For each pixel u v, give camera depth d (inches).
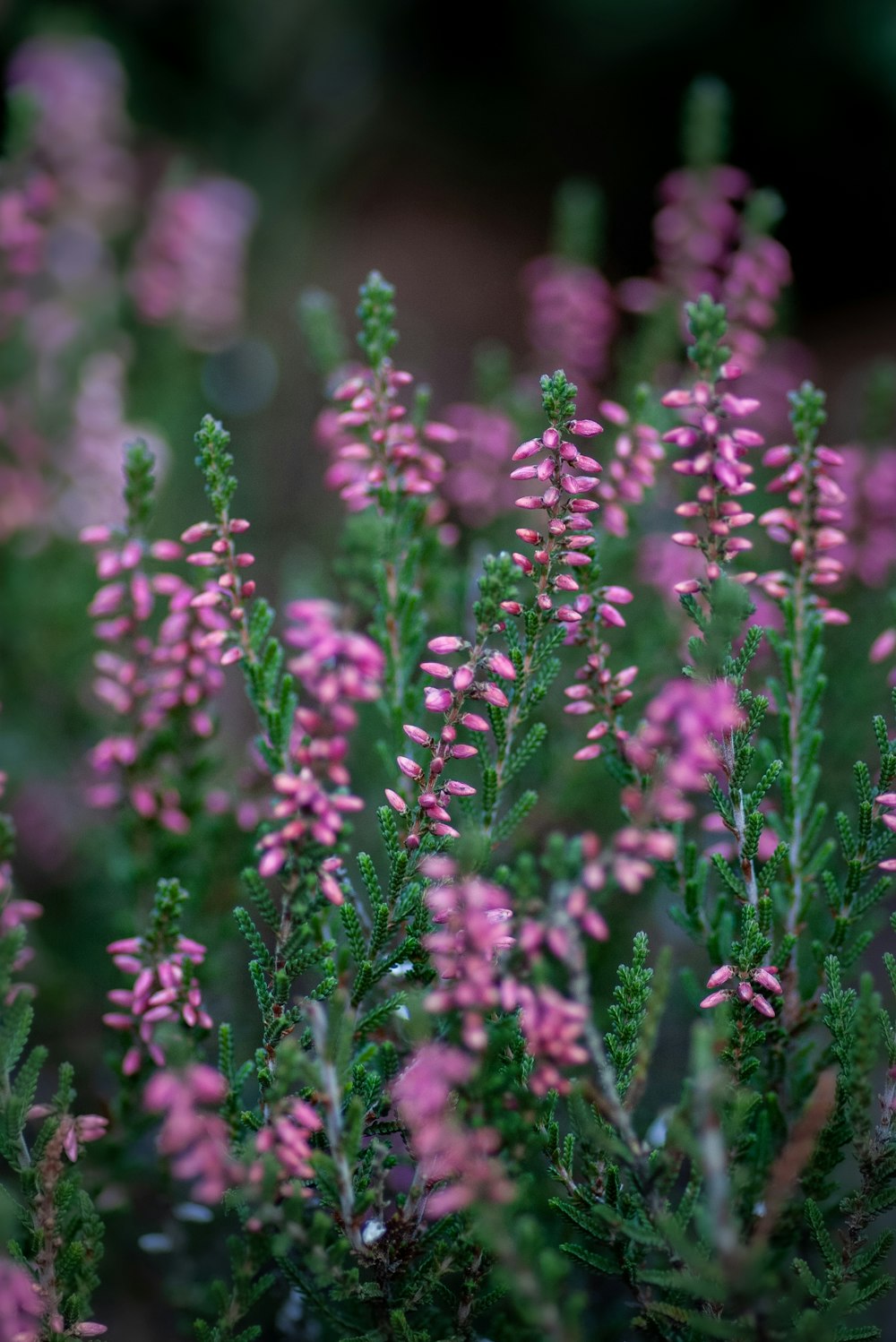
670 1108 87.6
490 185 446.9
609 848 64.1
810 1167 83.8
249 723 182.7
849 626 138.0
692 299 150.7
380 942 79.9
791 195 394.6
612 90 419.2
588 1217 78.3
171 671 98.6
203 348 220.4
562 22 419.2
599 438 160.1
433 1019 78.1
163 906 82.7
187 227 201.2
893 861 81.3
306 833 73.1
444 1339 82.7
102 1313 121.7
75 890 158.4
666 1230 68.3
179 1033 85.3
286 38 399.9
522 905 62.8
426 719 116.0
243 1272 77.2
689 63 399.2
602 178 425.1
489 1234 62.9
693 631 123.1
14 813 169.0
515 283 402.3
